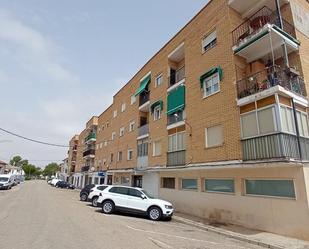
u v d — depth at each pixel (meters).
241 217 12.38
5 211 13.11
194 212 15.79
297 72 12.45
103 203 15.11
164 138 20.28
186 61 18.73
